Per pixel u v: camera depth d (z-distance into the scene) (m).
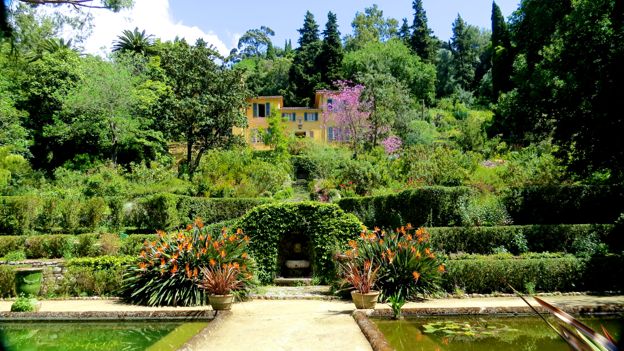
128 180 21.53
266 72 54.53
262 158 28.20
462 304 8.19
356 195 18.77
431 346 5.62
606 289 9.67
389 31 62.94
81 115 26.05
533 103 14.56
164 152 30.81
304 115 38.97
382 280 8.87
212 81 28.98
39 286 10.11
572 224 12.77
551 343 5.74
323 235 11.02
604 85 11.55
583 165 13.17
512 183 16.12
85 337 6.54
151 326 7.28
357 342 5.62
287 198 21.14
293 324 6.77
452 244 12.32
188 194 18.81
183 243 9.12
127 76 26.61
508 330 6.46
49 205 15.53
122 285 9.65
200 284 8.55
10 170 21.17
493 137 28.70
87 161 27.31
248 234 11.16
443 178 16.58
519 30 23.45
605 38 11.77
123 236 14.12
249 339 5.87
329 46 46.12
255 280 10.04
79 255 12.95
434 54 56.66
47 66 26.95
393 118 31.00
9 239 13.13
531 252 12.05
